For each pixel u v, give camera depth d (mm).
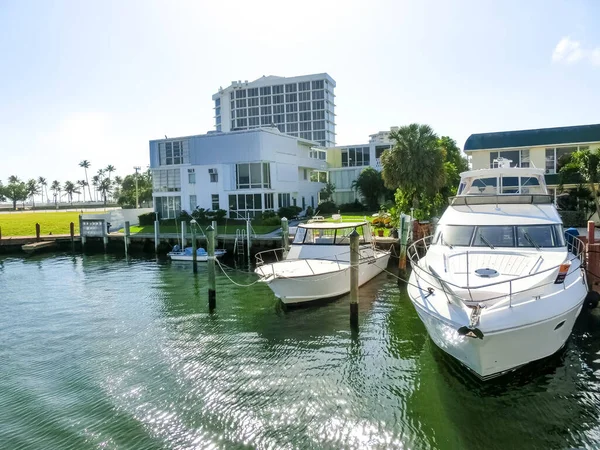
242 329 11625
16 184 108438
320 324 11898
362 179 46000
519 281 8234
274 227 31141
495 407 7375
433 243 10891
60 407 7664
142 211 41062
